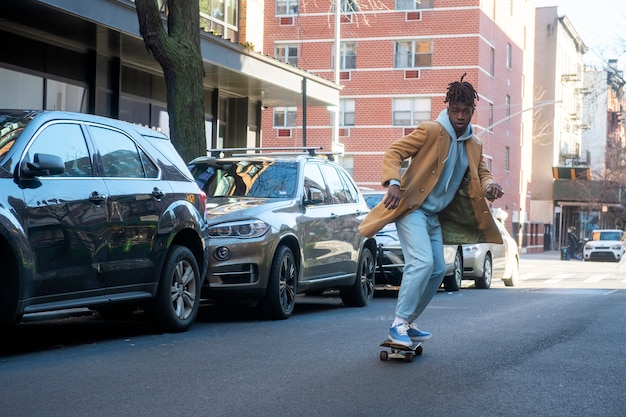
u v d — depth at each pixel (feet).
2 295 21.56
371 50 160.86
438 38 158.10
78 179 23.99
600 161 245.24
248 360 22.24
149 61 61.26
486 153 164.96
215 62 59.41
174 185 28.50
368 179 161.38
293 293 33.86
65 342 25.96
